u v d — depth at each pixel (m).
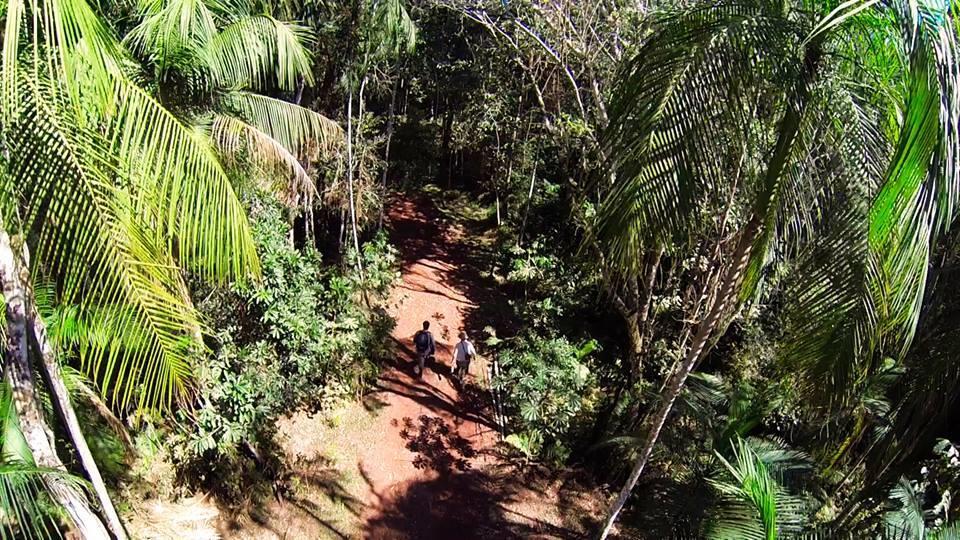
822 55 4.48
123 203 3.38
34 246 4.07
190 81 6.82
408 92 23.19
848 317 4.34
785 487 6.43
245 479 9.69
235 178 7.94
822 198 4.58
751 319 10.93
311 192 10.18
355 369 12.50
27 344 4.23
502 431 12.62
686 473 8.43
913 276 3.36
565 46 11.24
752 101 4.53
